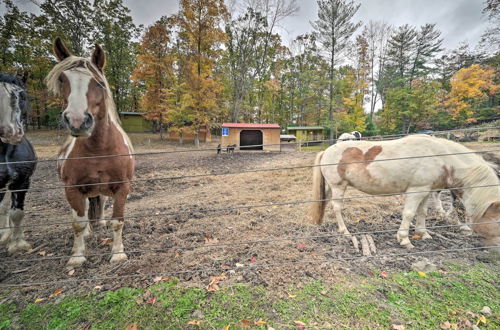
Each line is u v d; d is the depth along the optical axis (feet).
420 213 10.02
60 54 6.93
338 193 10.33
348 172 9.86
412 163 8.82
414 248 8.93
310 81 72.38
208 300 6.12
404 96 74.08
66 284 6.82
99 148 7.09
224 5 59.36
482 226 8.30
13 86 7.73
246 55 76.54
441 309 5.74
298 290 6.47
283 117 106.73
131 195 17.80
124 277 6.97
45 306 5.94
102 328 5.30
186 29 58.90
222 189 19.49
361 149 9.84
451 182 9.05
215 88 62.28
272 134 55.77
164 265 7.79
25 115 8.79
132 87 91.25
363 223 11.48
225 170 29.04
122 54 79.15
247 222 11.70
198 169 29.91
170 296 6.27
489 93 67.36
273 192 18.07
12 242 9.07
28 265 7.92
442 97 73.46
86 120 5.89
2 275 7.31
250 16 74.08
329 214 12.76
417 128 79.15
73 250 8.01
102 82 6.72
